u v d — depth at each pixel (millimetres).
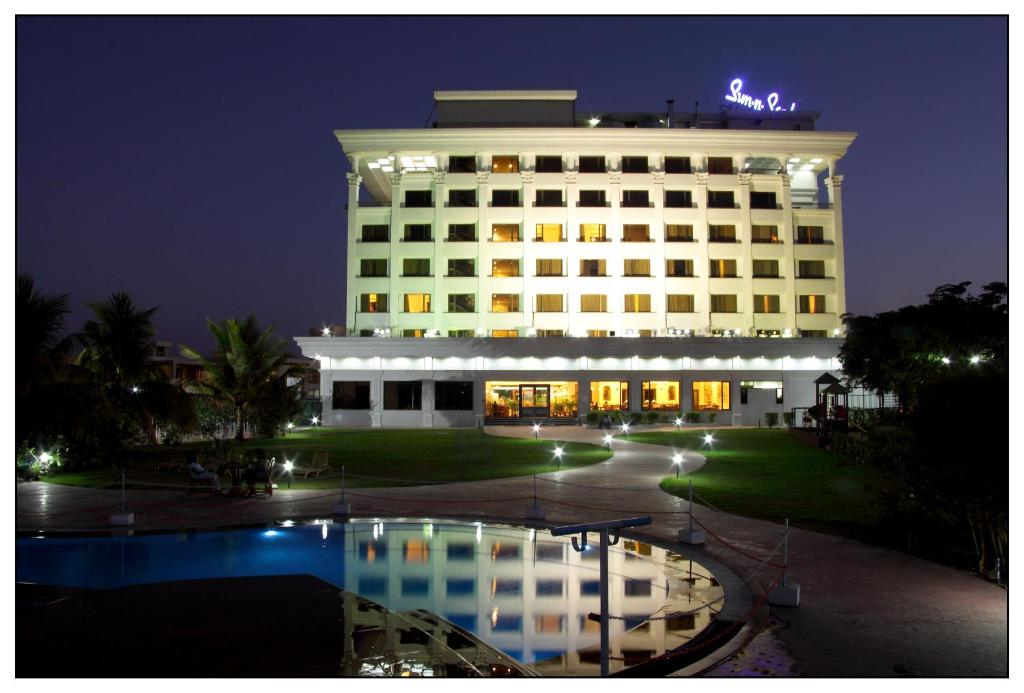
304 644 7605
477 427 50312
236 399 38625
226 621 8328
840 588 9266
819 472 22422
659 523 14008
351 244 56844
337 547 12398
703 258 57500
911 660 6875
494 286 56688
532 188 57719
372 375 52906
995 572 9820
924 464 10156
